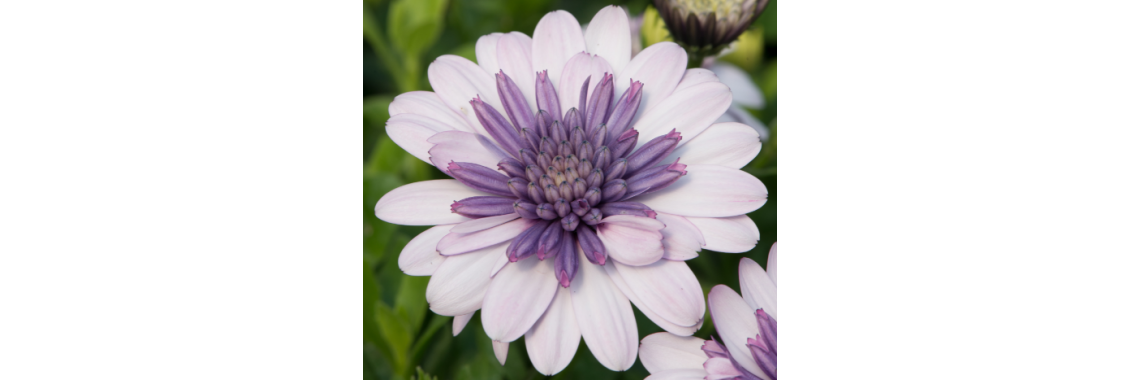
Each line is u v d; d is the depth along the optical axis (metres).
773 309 0.28
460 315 0.27
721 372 0.27
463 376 0.30
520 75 0.28
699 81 0.28
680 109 0.28
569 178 0.26
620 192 0.26
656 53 0.28
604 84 0.27
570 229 0.26
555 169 0.26
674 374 0.27
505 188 0.27
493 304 0.26
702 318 0.26
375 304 0.31
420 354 0.31
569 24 0.29
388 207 0.27
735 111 0.32
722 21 0.30
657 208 0.27
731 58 0.33
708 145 0.27
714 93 0.28
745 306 0.28
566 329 0.26
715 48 0.31
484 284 0.27
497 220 0.26
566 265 0.26
